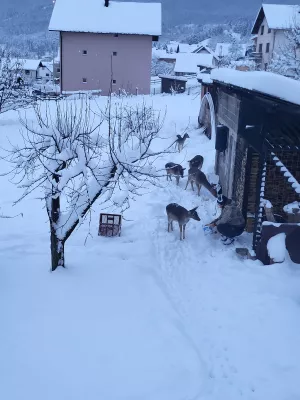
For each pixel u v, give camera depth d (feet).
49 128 29.43
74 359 23.34
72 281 30.96
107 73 146.51
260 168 35.63
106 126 72.74
